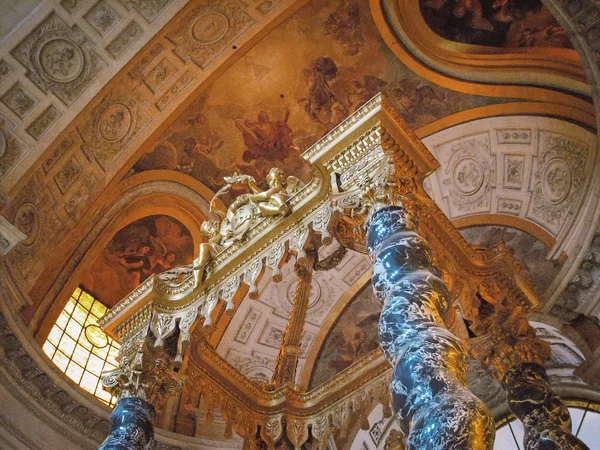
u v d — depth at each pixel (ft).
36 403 38.75
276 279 27.71
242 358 52.70
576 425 49.67
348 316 53.67
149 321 30.09
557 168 45.42
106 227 46.29
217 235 30.94
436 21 46.26
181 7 42.80
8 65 40.73
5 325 37.76
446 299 21.09
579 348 42.22
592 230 40.04
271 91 48.42
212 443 46.09
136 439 26.40
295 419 33.14
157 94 45.60
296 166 50.24
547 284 44.96
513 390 27.12
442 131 48.57
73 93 42.34
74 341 45.85
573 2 36.94
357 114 26.50
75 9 41.37
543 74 44.91
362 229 25.26
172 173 49.11
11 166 40.65
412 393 17.99
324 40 47.14
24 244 41.52
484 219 48.91
